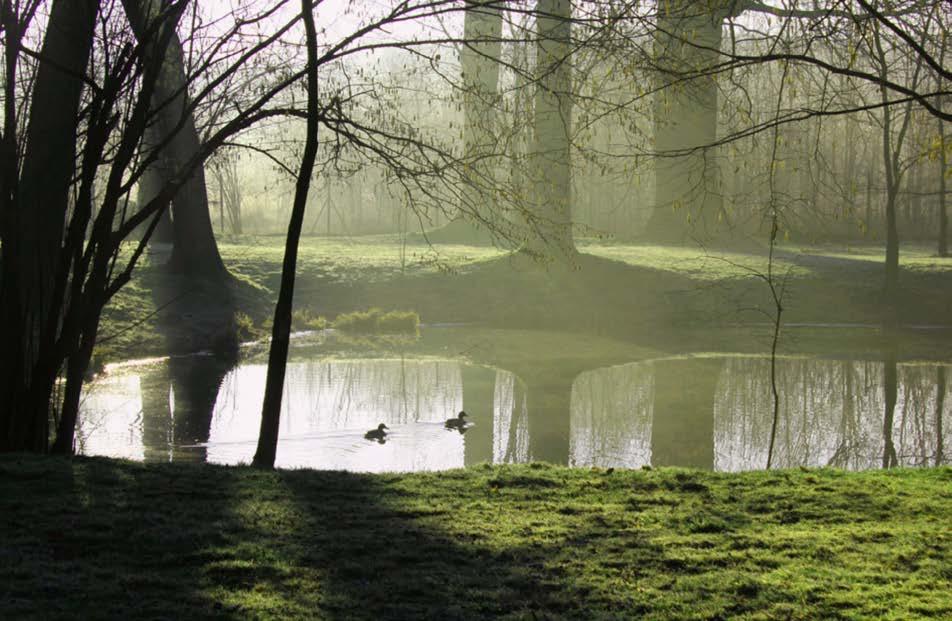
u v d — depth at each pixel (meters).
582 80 12.22
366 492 9.80
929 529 8.62
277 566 7.21
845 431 18.91
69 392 12.35
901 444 17.84
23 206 12.45
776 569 7.45
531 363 27.59
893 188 38.94
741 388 23.61
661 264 44.66
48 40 12.38
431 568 7.32
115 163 12.06
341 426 18.36
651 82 12.03
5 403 11.63
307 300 39.72
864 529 8.67
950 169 10.69
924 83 25.06
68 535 7.76
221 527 8.18
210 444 16.50
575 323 37.03
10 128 11.59
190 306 34.81
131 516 8.38
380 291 41.25
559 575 7.24
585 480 10.70
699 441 17.77
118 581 6.74
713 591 6.90
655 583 7.07
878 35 11.53
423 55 12.91
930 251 54.19
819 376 25.45
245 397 21.62
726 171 36.75
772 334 34.12
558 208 14.50
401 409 20.39
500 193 13.50
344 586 6.85
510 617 6.28
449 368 26.53
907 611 6.45
